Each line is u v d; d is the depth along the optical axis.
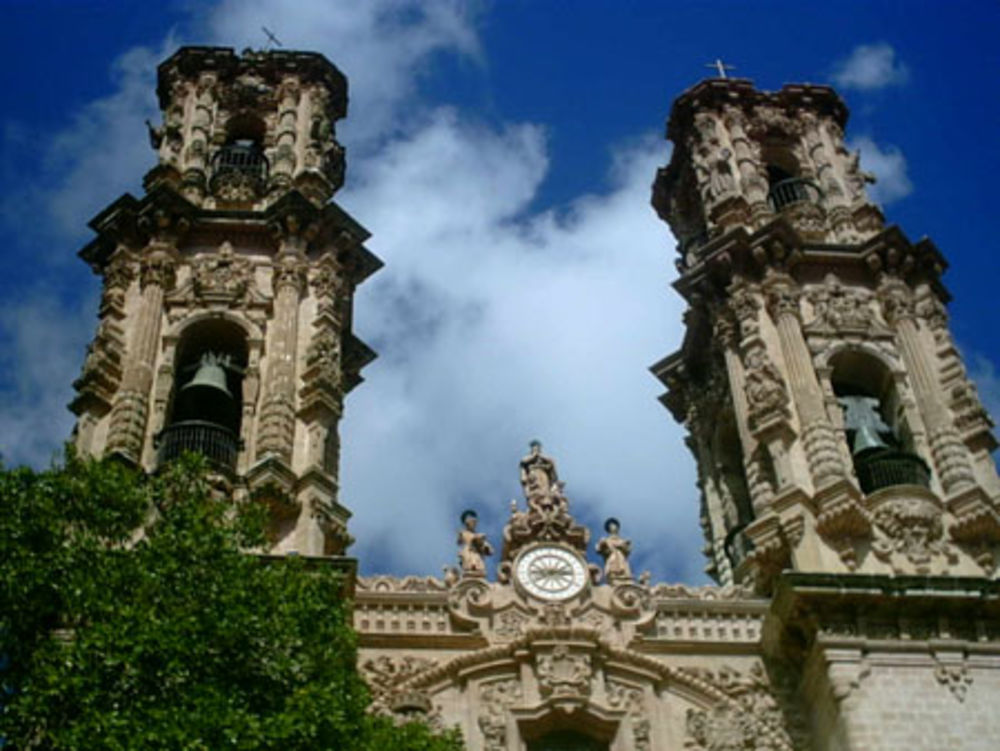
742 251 44.00
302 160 47.62
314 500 36.19
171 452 37.38
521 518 37.12
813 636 33.19
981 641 33.22
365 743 25.67
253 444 38.16
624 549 37.06
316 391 39.09
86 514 28.53
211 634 25.50
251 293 42.28
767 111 51.50
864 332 42.56
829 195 48.12
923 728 31.58
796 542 36.22
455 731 28.62
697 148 50.31
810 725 33.47
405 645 34.34
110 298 41.41
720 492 43.91
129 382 38.88
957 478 37.88
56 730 23.56
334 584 29.33
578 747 33.62
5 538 26.64
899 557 36.12
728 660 34.78
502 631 34.81
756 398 39.88
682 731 33.56
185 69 50.59
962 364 41.22
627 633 34.97
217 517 29.23
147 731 23.14
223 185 46.56
